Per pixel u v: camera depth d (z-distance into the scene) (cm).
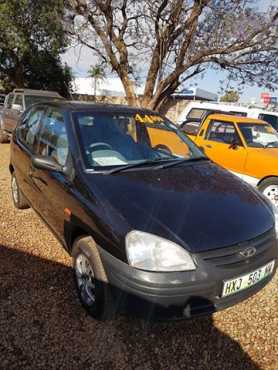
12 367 234
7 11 1877
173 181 305
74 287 318
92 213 266
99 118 359
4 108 1194
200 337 268
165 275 228
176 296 230
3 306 290
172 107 1720
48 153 368
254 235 258
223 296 243
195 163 361
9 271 341
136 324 278
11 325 270
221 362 247
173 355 251
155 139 378
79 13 1303
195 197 281
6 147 1066
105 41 1360
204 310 240
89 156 316
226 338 268
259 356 253
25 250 384
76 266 296
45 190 358
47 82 2528
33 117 457
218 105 1105
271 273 279
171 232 238
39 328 269
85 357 245
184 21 1241
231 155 617
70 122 346
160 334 270
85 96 2306
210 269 234
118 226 245
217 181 321
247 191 315
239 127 627
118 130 358
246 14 1177
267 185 561
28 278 331
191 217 254
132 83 1493
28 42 2073
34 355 244
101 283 257
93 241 267
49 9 1698
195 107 1095
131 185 287
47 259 367
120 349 254
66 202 304
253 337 271
